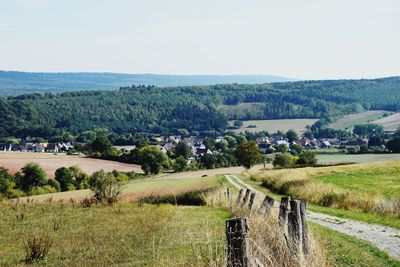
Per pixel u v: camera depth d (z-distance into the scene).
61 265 16.98
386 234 21.55
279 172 72.94
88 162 136.38
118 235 23.45
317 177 66.06
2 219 33.62
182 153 189.00
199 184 68.50
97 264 16.55
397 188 49.66
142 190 63.91
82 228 27.30
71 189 103.94
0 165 111.50
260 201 28.94
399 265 14.41
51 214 36.22
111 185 46.03
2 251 20.55
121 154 160.50
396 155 163.38
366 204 33.19
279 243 10.63
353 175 68.62
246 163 127.31
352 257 15.23
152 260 16.23
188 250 16.77
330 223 25.89
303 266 10.04
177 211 34.69
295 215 10.94
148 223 27.72
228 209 31.84
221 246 12.45
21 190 94.06
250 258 7.60
